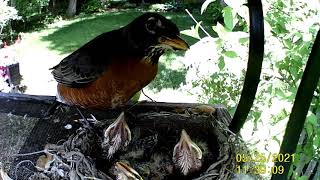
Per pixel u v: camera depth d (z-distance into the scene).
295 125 0.24
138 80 0.37
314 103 0.45
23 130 0.39
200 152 0.31
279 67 0.47
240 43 0.47
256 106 0.51
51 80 1.55
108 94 0.38
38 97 0.46
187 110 0.42
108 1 2.87
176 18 2.52
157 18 0.34
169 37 0.34
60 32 2.28
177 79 1.45
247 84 0.30
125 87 0.37
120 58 0.36
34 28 2.32
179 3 2.81
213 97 0.65
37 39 2.13
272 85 0.48
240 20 0.52
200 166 0.31
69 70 0.39
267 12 0.47
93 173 0.30
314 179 0.49
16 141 0.38
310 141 0.45
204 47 0.47
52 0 2.65
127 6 2.91
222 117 0.40
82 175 0.30
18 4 2.25
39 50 1.96
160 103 0.44
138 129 0.36
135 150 0.33
